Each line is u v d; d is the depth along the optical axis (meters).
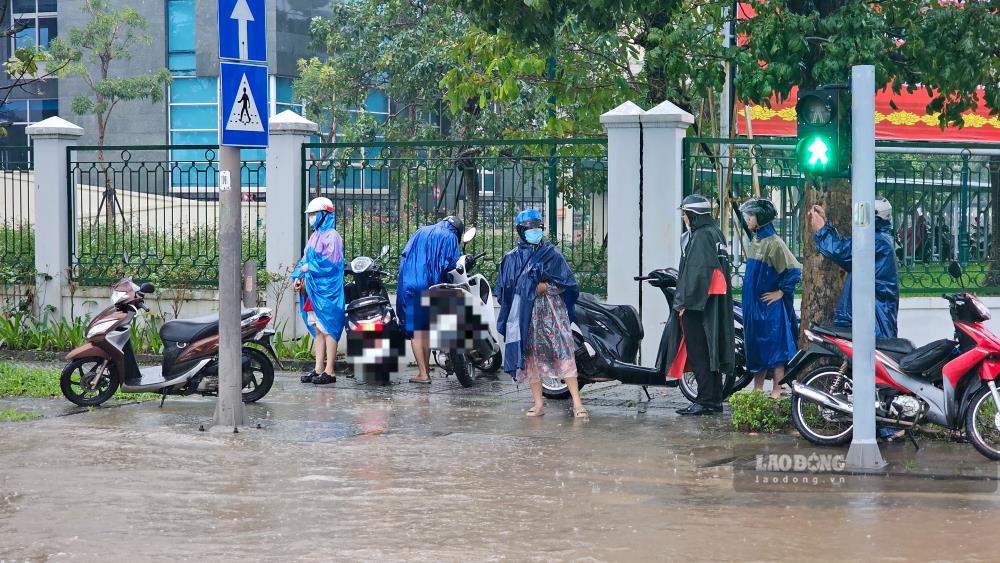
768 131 37.31
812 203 20.52
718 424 20.23
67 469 16.53
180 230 30.98
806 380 18.48
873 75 16.25
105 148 31.34
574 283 21.09
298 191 29.58
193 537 12.83
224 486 15.39
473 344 25.23
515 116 54.12
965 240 27.58
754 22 23.81
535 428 19.95
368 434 19.31
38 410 21.75
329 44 59.84
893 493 15.00
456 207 28.56
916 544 12.48
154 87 68.62
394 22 58.69
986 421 17.11
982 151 27.48
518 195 28.17
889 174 27.19
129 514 13.90
